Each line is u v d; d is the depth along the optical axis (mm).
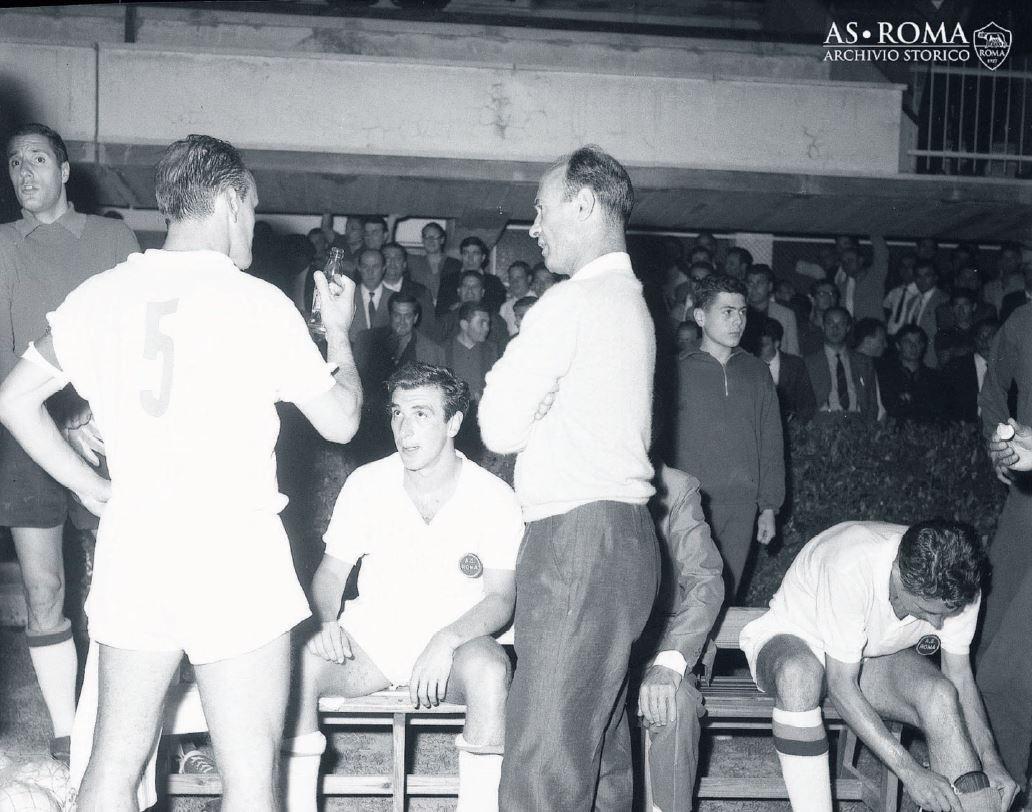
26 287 3596
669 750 3184
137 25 9367
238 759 2342
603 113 8773
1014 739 3846
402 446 3236
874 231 10945
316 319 2834
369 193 9477
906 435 5914
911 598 3264
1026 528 3932
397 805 3367
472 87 8609
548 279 8578
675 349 7004
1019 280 10031
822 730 3320
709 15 13922
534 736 2539
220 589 2291
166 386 2301
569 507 2562
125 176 8711
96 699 2982
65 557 4617
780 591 3654
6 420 2457
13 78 8117
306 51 8492
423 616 3305
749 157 8969
